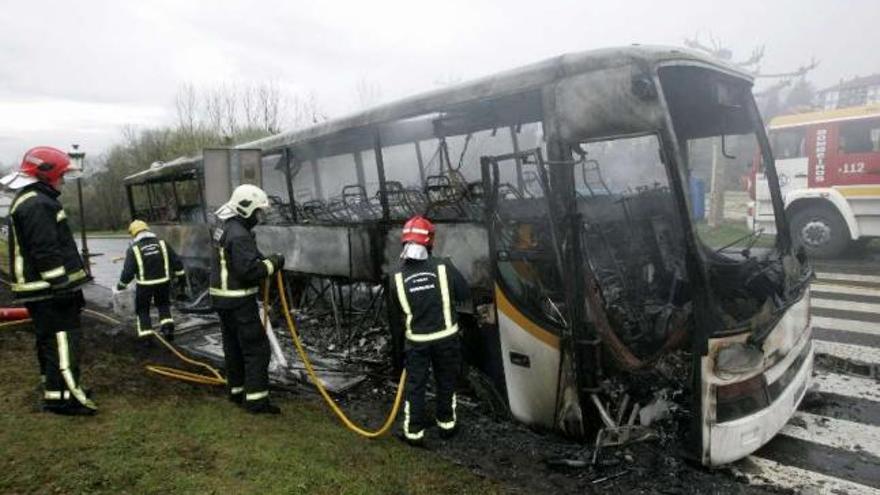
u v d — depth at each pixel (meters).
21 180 3.48
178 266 7.09
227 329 4.33
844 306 7.12
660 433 3.66
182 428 3.66
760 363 3.29
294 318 7.34
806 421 4.12
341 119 5.61
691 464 3.37
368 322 6.51
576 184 3.93
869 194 9.91
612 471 3.42
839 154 10.20
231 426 3.79
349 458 3.44
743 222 8.98
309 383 5.20
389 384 5.22
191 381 5.01
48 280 3.48
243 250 3.98
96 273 15.77
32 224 3.42
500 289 3.88
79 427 3.55
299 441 3.62
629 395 3.77
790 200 10.85
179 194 10.51
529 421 3.91
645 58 3.36
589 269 3.63
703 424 3.19
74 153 13.80
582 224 3.57
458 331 4.21
